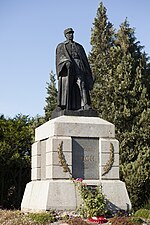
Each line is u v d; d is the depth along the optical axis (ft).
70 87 57.98
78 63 58.95
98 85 105.40
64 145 54.08
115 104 99.81
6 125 123.54
